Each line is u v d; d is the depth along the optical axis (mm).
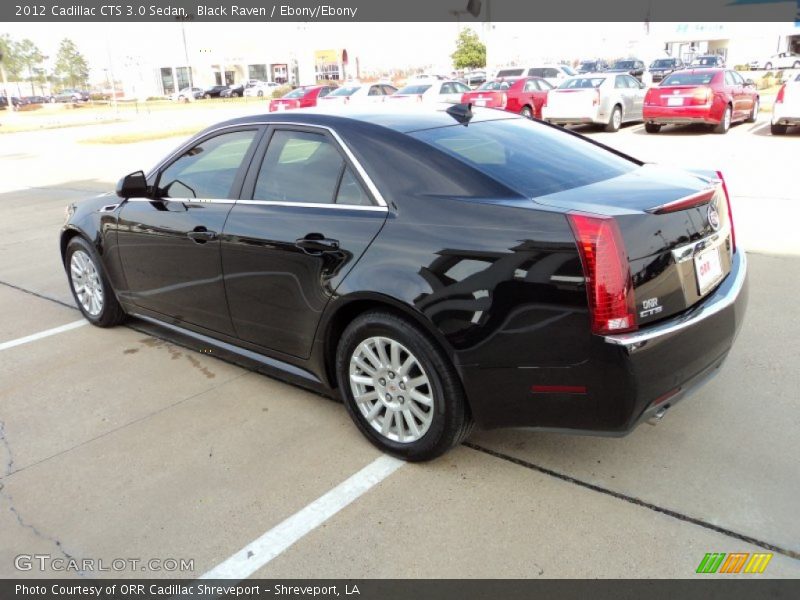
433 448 3146
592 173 3369
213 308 4070
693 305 2924
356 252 3184
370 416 3375
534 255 2691
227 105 44875
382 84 24375
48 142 23812
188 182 4215
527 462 3252
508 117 4004
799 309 4883
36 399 4141
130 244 4547
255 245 3633
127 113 40000
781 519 2770
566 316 2648
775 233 6879
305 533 2840
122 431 3719
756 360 4133
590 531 2758
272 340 3783
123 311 5156
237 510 3004
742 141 14266
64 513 3039
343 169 3395
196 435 3637
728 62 50281
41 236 8820
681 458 3207
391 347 3162
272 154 3754
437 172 3115
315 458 3375
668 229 2789
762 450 3230
